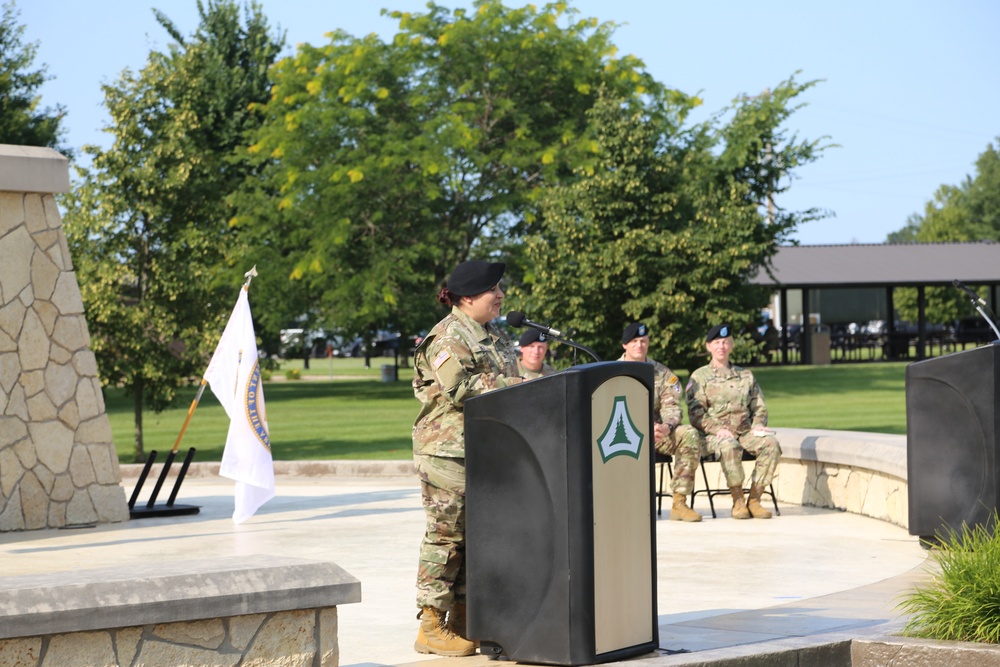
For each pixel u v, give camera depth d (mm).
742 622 6133
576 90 39438
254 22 49031
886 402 29453
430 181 38250
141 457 20859
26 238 11555
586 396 5125
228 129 44469
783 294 49906
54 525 11414
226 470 11250
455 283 5633
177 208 21250
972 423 8297
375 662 5477
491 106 39406
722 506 12352
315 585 4535
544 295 25016
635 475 5383
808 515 11453
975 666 5297
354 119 38594
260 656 4457
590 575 5109
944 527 8430
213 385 11453
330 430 25953
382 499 13219
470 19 39188
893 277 49406
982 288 62188
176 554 9500
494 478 5301
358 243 41469
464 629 5859
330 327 47188
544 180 37656
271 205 40781
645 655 5332
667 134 37094
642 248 24641
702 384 11602
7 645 3930
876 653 5539
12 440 11289
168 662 4242
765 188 35219
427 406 5691
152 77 21203
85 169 20922
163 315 20469
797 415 25641
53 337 11641
